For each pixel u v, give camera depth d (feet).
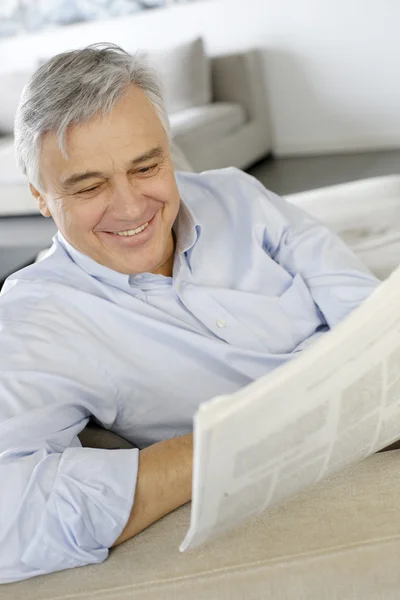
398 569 2.77
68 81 3.49
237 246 4.60
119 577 2.90
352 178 15.37
